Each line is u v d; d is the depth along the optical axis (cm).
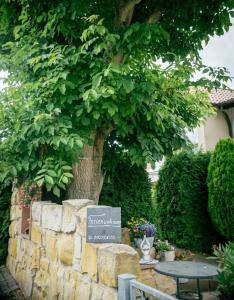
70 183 464
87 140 404
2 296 447
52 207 374
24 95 410
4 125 402
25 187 476
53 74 382
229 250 456
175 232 730
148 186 606
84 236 288
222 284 370
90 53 392
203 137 1154
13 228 556
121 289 215
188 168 725
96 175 478
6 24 487
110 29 445
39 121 373
